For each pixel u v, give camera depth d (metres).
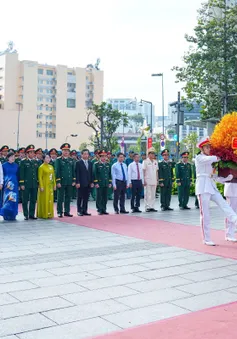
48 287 5.39
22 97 90.44
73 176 12.67
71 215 12.66
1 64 91.25
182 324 4.21
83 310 4.59
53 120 94.44
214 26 21.81
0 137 87.31
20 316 4.42
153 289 5.34
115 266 6.48
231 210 8.05
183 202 14.73
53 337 3.92
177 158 27.36
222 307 4.70
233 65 21.41
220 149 7.96
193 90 22.31
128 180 13.59
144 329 4.09
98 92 97.00
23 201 11.88
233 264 6.69
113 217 12.47
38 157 14.45
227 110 22.08
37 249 7.71
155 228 10.30
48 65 93.38
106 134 46.22
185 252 7.54
